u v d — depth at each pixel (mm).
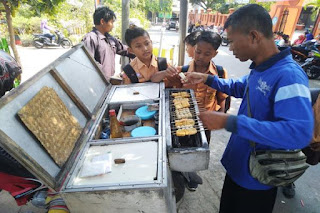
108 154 1215
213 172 2744
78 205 1066
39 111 1121
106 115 1761
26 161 905
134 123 1613
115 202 1050
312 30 11867
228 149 1637
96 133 1464
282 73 1104
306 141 972
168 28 24578
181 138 1481
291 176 1309
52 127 1153
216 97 2328
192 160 1281
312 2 11102
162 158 1162
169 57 4672
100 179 1065
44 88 1241
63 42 10680
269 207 1568
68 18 12367
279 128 969
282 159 1297
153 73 2279
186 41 2723
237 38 1177
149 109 1737
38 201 1438
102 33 3262
